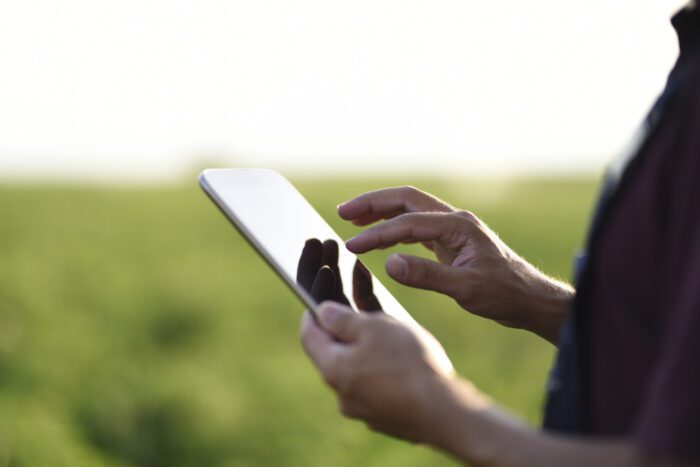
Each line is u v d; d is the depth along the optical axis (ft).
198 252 72.02
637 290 4.06
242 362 28.55
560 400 4.50
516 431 3.75
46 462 16.29
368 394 4.07
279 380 24.82
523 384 25.30
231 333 35.91
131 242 79.97
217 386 23.38
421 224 6.68
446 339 34.50
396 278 6.45
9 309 33.37
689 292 3.50
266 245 5.77
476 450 3.79
